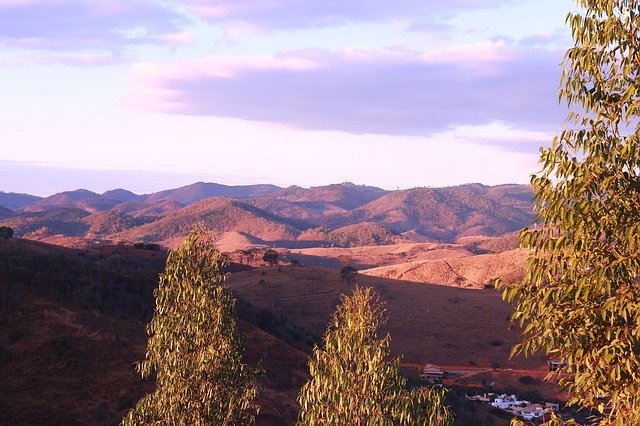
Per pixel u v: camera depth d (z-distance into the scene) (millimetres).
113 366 49188
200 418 18828
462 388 102938
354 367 14633
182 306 19469
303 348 75812
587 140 8883
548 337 8906
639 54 8914
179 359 19062
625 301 8281
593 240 8695
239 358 19578
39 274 61125
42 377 45219
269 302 147000
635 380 8406
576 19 9203
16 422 39406
